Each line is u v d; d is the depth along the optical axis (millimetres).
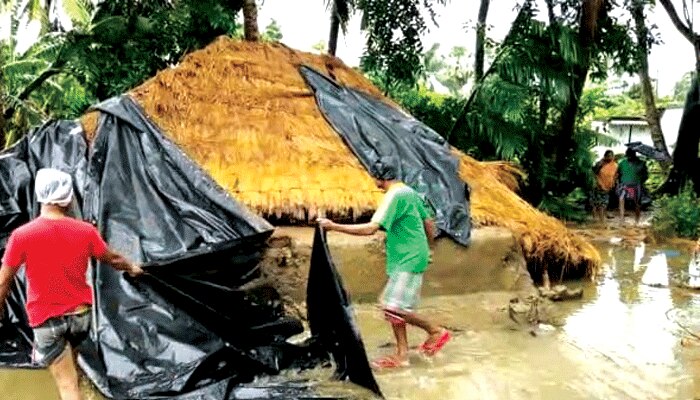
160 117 8023
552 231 8508
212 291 5941
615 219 14469
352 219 7676
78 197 6785
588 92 23797
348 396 5113
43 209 4469
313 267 5766
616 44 14281
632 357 6051
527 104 13953
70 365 4539
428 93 17094
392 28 14227
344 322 5363
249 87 8688
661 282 8812
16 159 7148
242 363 5488
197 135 7957
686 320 7164
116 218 6480
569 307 7641
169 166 6980
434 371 5648
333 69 9664
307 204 7500
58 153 7199
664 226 11719
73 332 4465
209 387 5125
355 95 9148
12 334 6086
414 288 5688
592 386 5406
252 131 8125
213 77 8648
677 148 17109
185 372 5211
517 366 5793
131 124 7223
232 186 7477
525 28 13359
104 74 13086
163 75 8531
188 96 8328
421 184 8102
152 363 5379
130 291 5797
